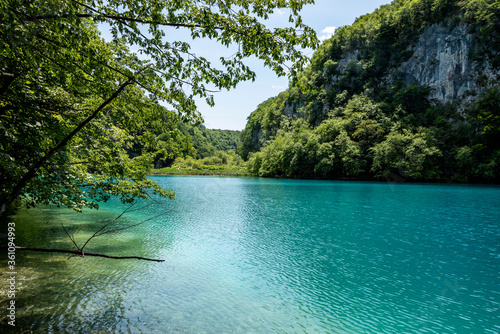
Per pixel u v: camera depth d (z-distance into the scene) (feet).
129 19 11.71
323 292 25.21
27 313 18.95
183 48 13.51
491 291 25.48
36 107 13.43
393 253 36.14
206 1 12.25
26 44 11.53
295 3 12.37
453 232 47.11
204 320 19.85
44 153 15.01
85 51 12.79
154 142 18.25
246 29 12.37
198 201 83.61
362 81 259.19
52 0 9.32
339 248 38.11
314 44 13.00
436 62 208.23
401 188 120.78
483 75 181.47
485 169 139.74
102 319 18.95
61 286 23.54
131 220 52.47
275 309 22.06
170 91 15.07
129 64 14.55
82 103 17.83
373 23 269.44
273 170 246.06
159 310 20.84
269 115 397.39
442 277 28.78
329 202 81.82
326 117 269.44
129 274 27.22
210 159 401.90
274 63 13.57
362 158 178.19
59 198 20.35
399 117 201.77
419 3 226.38
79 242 36.37
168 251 35.35
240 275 28.60
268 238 42.78
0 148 12.27
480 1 185.16
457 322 20.62
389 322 20.53
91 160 18.28
